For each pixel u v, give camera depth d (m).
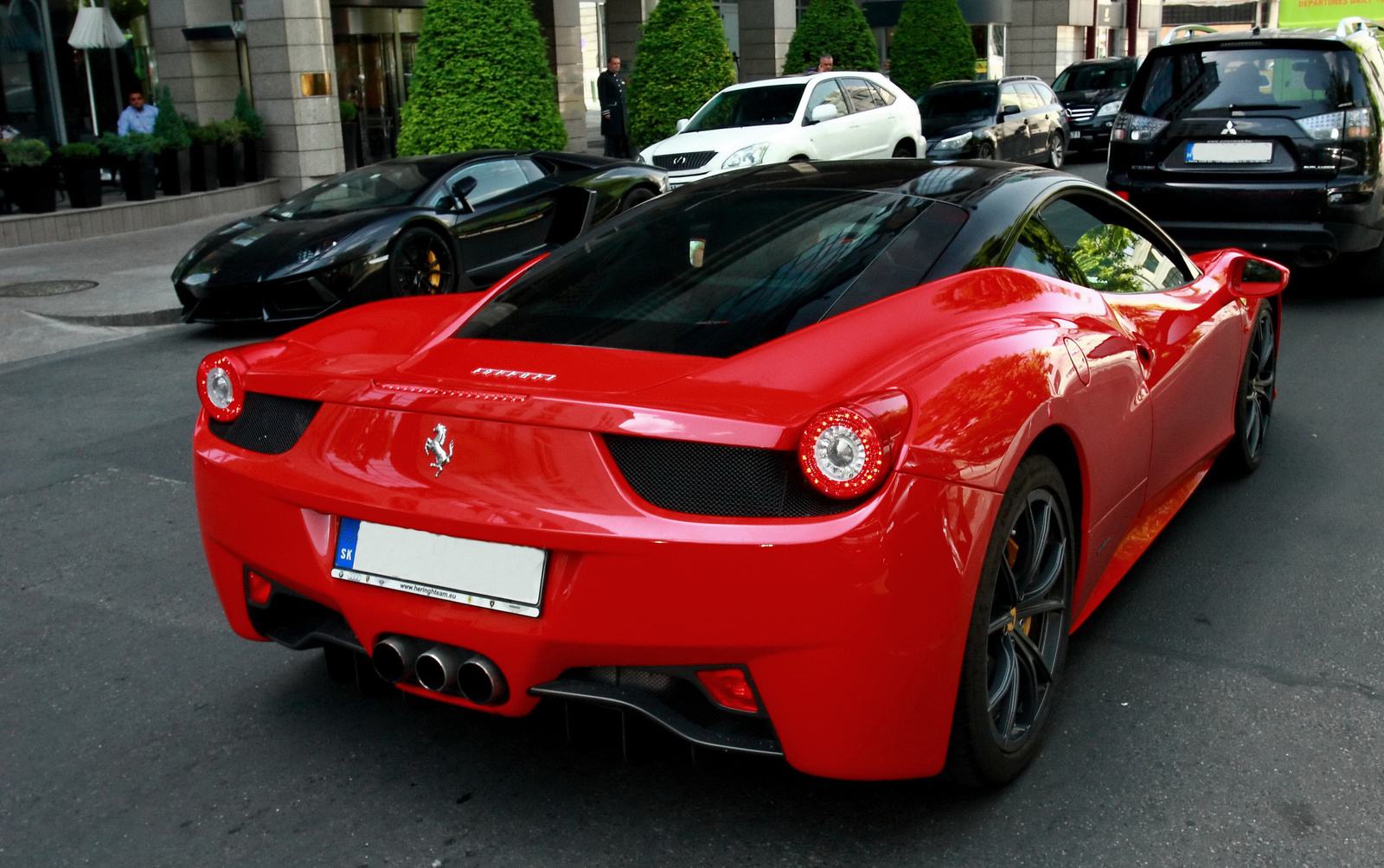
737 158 11.97
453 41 13.71
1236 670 2.93
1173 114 7.40
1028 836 2.27
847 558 1.94
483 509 2.12
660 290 2.62
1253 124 7.11
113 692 3.00
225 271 7.79
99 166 13.52
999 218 2.79
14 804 2.50
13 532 4.30
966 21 29.41
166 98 14.50
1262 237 7.18
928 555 2.01
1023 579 2.41
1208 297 3.65
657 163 12.30
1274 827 2.28
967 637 2.13
